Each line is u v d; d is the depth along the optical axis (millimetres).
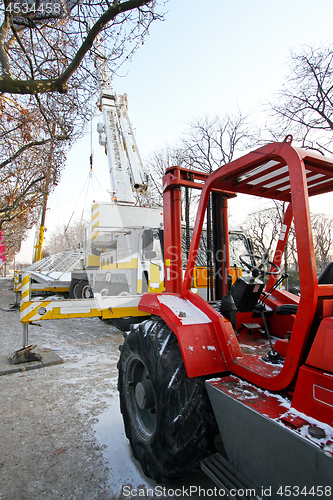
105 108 8852
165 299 2273
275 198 2652
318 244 11992
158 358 1984
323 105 7188
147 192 8516
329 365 1232
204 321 2018
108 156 8688
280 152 1548
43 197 12234
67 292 10766
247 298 2543
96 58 4059
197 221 2188
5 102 5246
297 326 1420
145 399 2090
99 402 3396
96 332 7266
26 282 4652
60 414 3121
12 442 2619
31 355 4750
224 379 1807
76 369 4531
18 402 3395
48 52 4156
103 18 2926
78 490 2068
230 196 2764
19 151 6078
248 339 2557
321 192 2387
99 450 2521
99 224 7160
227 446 1569
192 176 2479
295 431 1194
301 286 1413
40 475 2213
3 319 8836
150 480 2178
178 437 1808
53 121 5223
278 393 1547
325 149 7418
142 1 2924
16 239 26531
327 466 1044
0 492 2041
